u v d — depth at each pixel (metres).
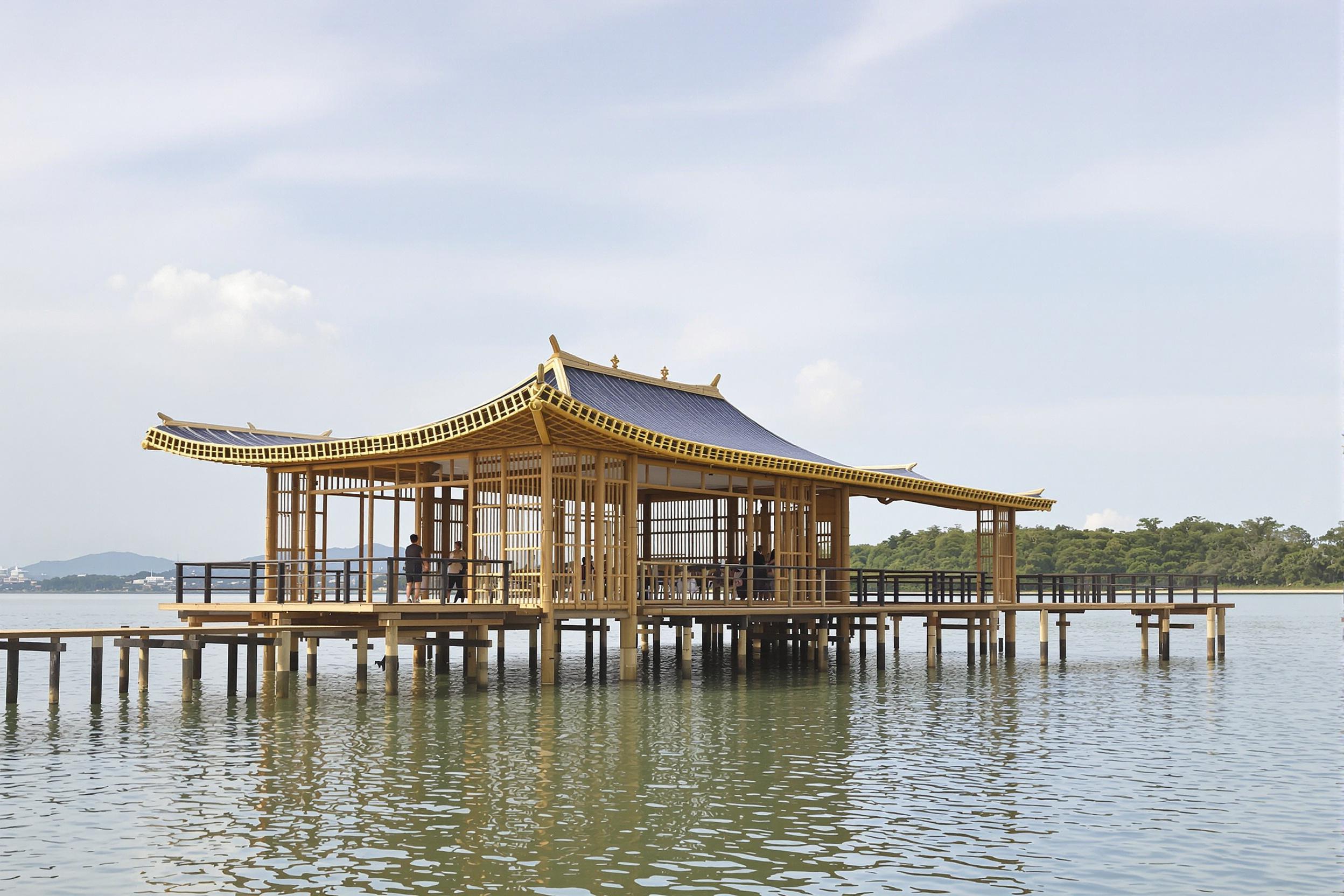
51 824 14.95
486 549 29.58
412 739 21.30
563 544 28.86
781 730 22.89
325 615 29.66
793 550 34.94
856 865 13.43
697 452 29.86
